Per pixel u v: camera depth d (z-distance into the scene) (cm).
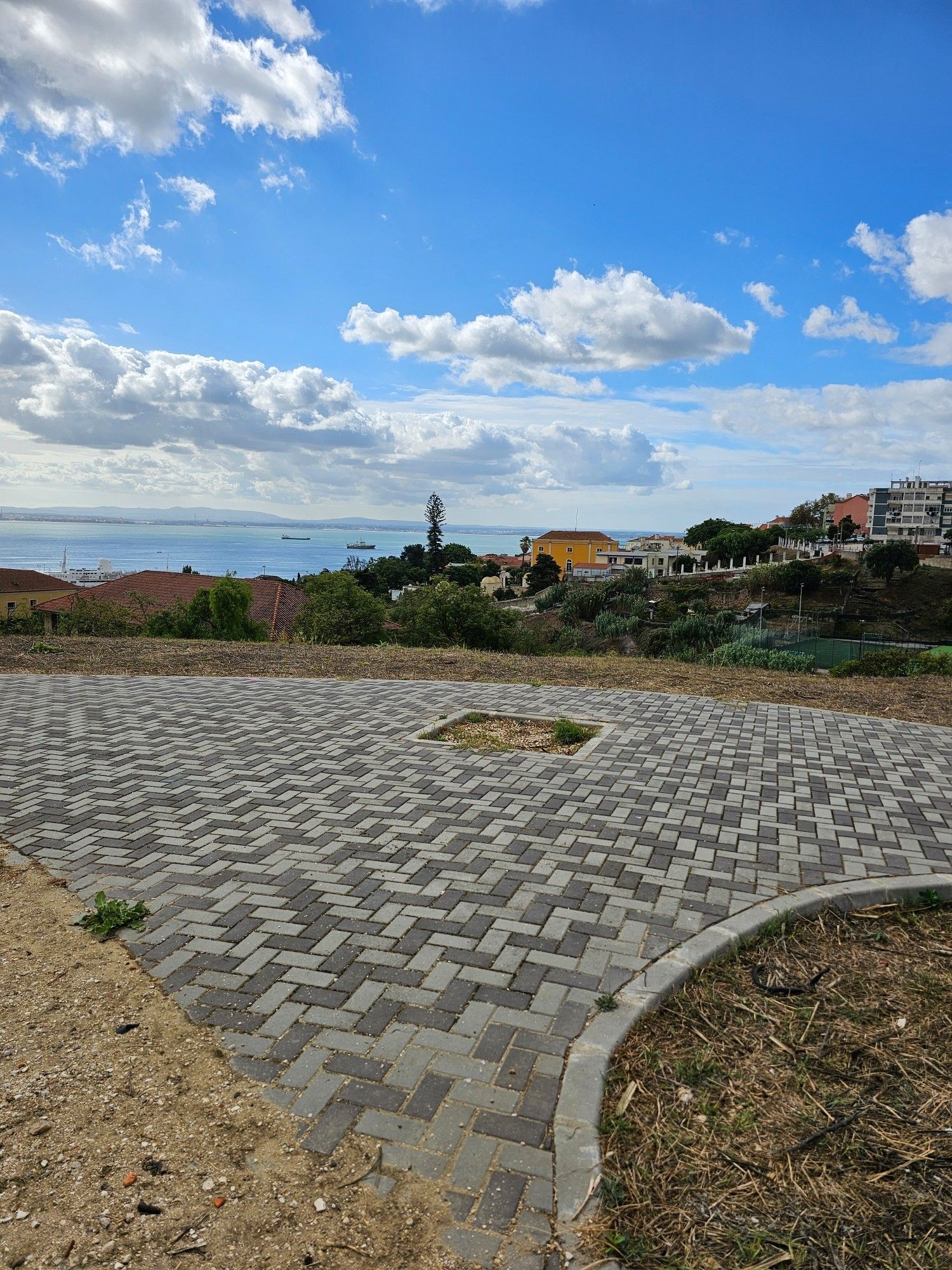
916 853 449
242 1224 203
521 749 682
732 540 8438
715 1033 286
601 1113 243
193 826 482
